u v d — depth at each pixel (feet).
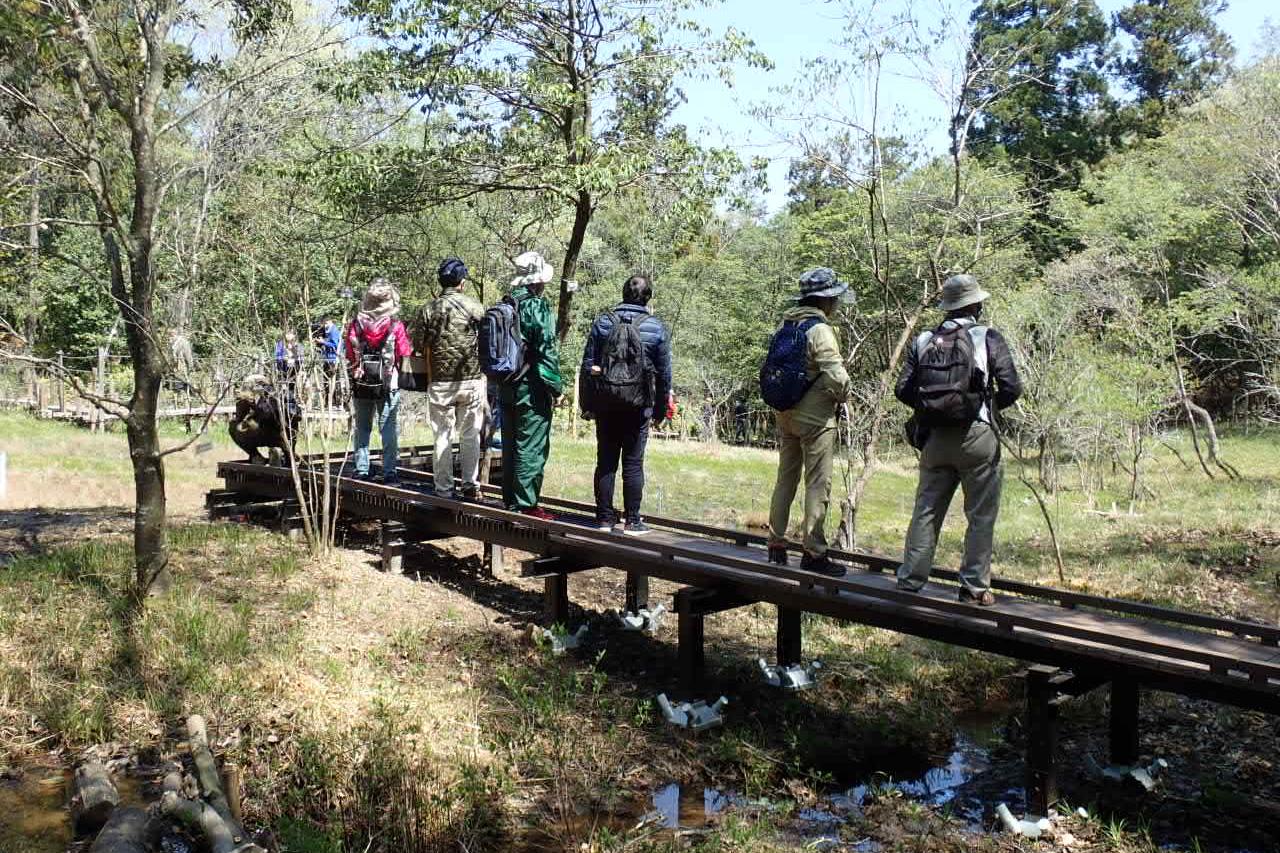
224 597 24.67
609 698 21.07
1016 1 34.24
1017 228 76.84
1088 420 51.83
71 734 17.88
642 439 23.91
